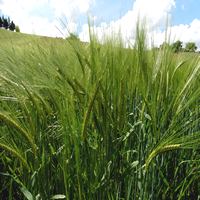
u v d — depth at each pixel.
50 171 0.47
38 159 0.45
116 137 0.45
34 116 0.47
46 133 0.47
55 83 0.48
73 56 0.56
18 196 0.55
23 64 0.53
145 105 0.48
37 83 0.49
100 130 0.44
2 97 0.49
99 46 0.52
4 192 0.55
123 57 0.53
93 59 0.47
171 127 0.44
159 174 0.47
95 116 0.44
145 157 0.46
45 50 0.58
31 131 0.46
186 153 0.51
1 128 0.49
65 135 0.43
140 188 0.46
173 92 0.54
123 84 0.45
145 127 0.49
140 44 0.50
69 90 0.47
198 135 0.42
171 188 0.49
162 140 0.43
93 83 0.46
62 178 0.46
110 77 0.47
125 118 0.47
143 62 0.49
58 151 0.46
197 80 0.55
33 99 0.46
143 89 0.48
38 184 0.44
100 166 0.44
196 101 0.53
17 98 0.48
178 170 0.51
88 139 0.46
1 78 0.49
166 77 0.49
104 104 0.44
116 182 0.46
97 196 0.44
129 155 0.48
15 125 0.43
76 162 0.41
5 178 0.55
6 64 0.50
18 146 0.49
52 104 0.52
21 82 0.48
